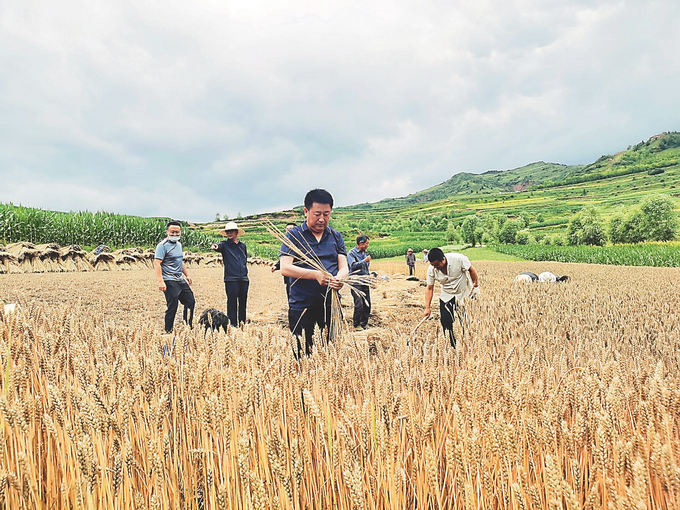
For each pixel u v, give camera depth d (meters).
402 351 3.00
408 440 1.90
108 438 1.68
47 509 1.61
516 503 1.48
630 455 1.51
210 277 18.91
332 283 3.51
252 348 2.54
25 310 3.25
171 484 1.66
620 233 79.06
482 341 3.63
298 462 1.57
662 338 4.72
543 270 26.14
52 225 24.00
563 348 3.70
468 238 121.06
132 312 9.15
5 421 1.60
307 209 3.91
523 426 1.80
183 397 2.01
